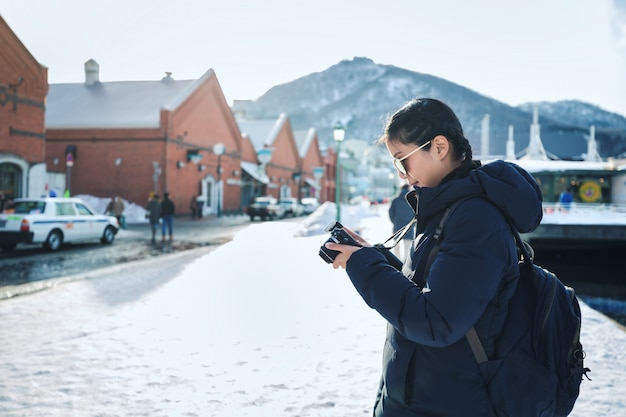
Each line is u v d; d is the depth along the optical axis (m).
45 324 5.47
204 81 34.81
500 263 1.25
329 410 3.24
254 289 7.42
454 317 1.20
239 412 3.21
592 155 38.41
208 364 4.16
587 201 17.98
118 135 31.09
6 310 6.14
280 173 53.88
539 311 1.33
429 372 1.31
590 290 9.50
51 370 4.00
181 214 32.97
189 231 21.45
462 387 1.28
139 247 15.06
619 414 3.17
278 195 53.38
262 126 54.84
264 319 5.67
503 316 1.31
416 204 1.56
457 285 1.22
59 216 14.09
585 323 5.66
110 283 8.00
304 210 42.53
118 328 5.29
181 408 3.27
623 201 17.48
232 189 41.09
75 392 3.54
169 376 3.88
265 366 4.11
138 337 4.95
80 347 4.62
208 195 37.19
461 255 1.25
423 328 1.22
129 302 6.60
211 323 5.49
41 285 8.37
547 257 15.02
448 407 1.29
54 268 10.48
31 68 21.77
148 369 4.03
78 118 32.34
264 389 3.61
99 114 32.66
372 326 5.36
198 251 12.91
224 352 4.47
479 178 1.33
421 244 1.40
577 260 14.46
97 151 31.42
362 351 4.50
